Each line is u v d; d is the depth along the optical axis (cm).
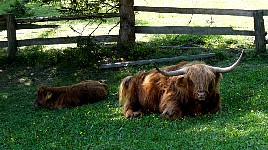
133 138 799
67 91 1148
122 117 959
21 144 847
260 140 707
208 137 752
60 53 1579
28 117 1059
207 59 1417
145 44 1584
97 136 838
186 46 1589
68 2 1725
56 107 1140
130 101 981
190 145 730
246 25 1877
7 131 946
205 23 1973
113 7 1544
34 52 1602
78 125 920
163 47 1562
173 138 771
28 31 2062
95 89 1162
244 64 1345
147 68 1389
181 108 895
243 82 1131
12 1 2605
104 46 1525
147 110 967
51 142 835
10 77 1449
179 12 1522
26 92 1298
